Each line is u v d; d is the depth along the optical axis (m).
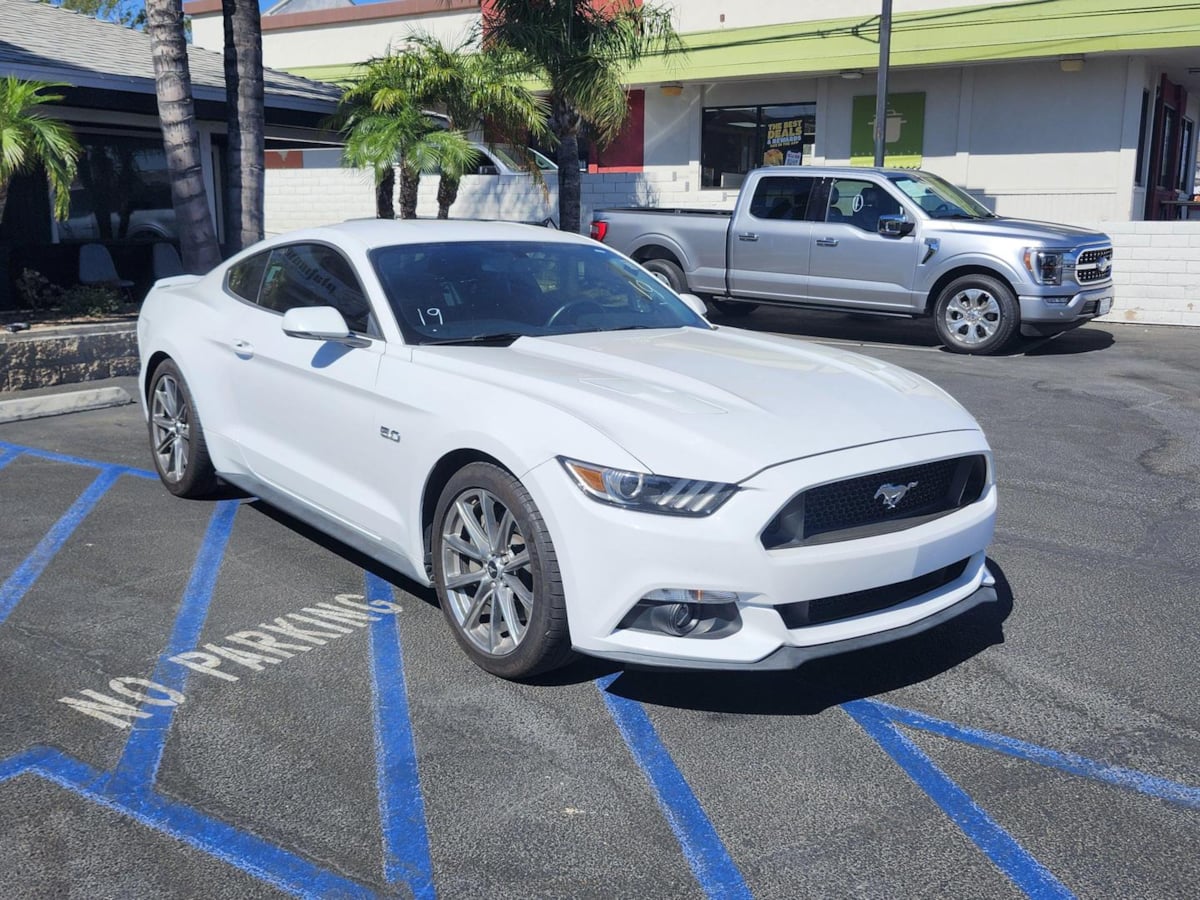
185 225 11.42
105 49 14.98
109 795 3.32
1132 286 14.93
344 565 5.39
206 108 14.81
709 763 3.58
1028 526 6.18
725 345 4.94
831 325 14.62
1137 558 5.65
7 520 6.00
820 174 12.98
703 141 21.81
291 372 5.14
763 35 19.61
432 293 4.94
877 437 3.93
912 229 12.28
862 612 3.87
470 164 15.77
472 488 4.11
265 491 5.58
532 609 3.90
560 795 3.38
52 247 12.98
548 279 5.34
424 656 4.36
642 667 3.67
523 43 15.14
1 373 9.22
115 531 5.84
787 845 3.13
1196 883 2.97
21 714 3.83
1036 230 11.88
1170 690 4.14
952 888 2.94
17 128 9.83
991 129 19.19
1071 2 17.30
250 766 3.51
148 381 6.52
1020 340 13.24
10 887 2.88
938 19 18.25
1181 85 21.45
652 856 3.07
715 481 3.59
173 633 4.55
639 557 3.59
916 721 3.88
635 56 15.98
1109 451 7.86
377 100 15.45
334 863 3.01
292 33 24.91
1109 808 3.33
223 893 2.87
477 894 2.89
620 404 3.91
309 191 22.86
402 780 3.45
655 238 14.09
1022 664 4.37
